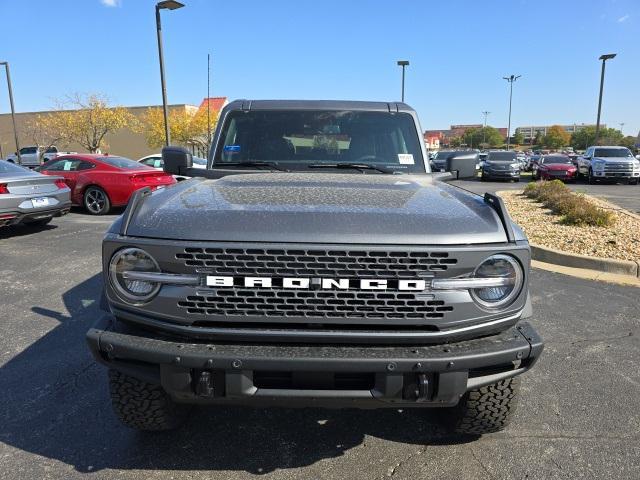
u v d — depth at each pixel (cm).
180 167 381
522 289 237
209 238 225
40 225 1018
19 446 290
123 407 274
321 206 250
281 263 223
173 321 231
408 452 288
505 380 269
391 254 223
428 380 227
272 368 220
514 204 1333
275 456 284
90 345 238
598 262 682
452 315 229
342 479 265
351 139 395
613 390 360
